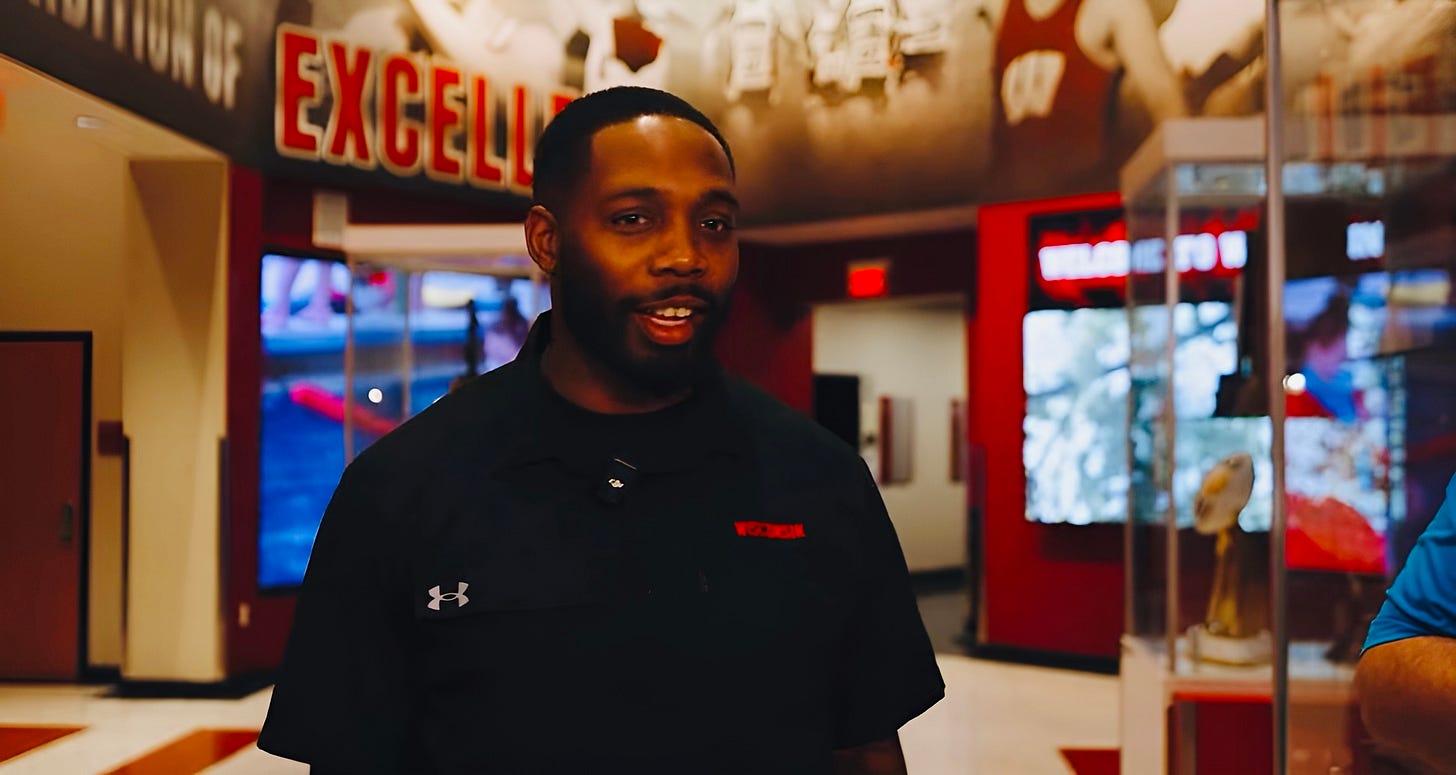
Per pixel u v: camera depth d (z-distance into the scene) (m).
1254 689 2.60
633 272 0.83
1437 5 1.33
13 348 6.20
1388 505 1.45
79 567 6.12
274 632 6.11
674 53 7.46
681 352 0.85
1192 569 2.68
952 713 5.46
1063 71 6.50
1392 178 1.40
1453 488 1.06
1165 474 2.78
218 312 5.86
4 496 6.17
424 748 0.84
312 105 6.11
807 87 7.33
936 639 7.54
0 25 4.13
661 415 0.89
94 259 6.19
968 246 7.88
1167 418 2.76
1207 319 2.67
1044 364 6.72
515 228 4.77
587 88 7.28
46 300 6.21
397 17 6.45
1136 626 3.17
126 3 4.89
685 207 0.84
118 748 4.75
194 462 5.87
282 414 6.20
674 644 0.81
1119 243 6.43
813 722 0.85
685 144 0.85
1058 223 6.64
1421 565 1.05
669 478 0.87
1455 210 1.38
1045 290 6.70
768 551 0.86
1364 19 1.37
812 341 8.85
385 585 0.85
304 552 6.29
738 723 0.81
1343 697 1.36
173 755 4.64
